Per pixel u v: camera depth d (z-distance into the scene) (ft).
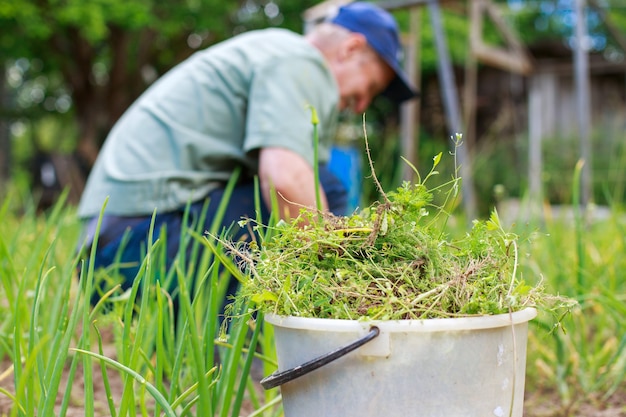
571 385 5.64
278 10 40.91
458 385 2.81
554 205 18.76
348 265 3.13
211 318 3.64
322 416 2.91
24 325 5.16
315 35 7.97
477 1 20.68
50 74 41.88
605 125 29.55
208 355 3.61
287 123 6.48
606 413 5.02
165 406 3.16
